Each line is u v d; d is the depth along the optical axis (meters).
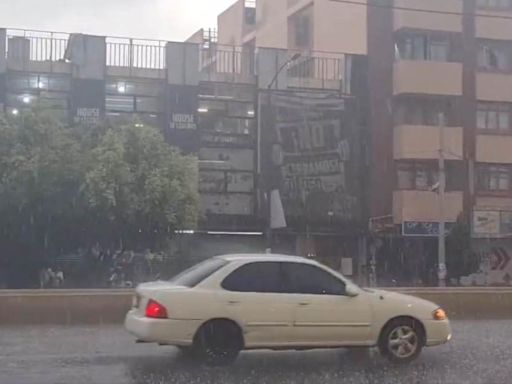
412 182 38.59
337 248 38.25
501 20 39.91
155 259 34.81
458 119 39.03
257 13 50.22
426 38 39.22
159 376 9.77
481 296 17.81
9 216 29.97
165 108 36.31
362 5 39.28
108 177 28.64
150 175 29.53
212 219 36.44
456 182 38.88
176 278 11.09
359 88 38.50
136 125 30.66
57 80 35.25
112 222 30.08
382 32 38.94
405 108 38.78
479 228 38.72
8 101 34.69
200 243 36.41
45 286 32.06
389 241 38.19
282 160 37.31
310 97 37.84
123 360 10.98
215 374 9.93
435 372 10.26
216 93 37.00
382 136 38.31
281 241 37.72
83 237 31.41
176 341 10.23
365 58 38.69
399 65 38.03
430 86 37.91
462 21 39.41
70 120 34.94
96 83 35.47
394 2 38.97
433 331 11.06
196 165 31.59
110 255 33.00
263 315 10.48
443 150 35.00
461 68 38.50
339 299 10.79
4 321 15.11
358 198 37.97
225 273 10.57
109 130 30.11
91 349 12.07
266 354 11.68
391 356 10.91
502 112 39.94
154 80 36.34
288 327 10.55
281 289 10.67
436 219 37.44
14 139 29.42
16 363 10.70
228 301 10.41
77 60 35.31
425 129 37.81
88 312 15.55
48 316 15.34
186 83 36.50
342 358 11.35
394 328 10.96
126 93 35.94
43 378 9.58
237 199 36.94
